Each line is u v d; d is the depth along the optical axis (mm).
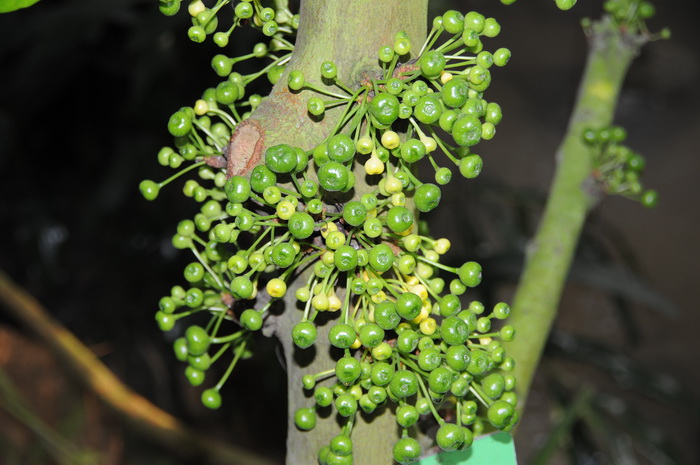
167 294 1413
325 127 512
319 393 519
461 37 518
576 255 973
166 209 1329
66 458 1183
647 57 1882
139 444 1230
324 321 534
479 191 1107
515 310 693
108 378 1229
